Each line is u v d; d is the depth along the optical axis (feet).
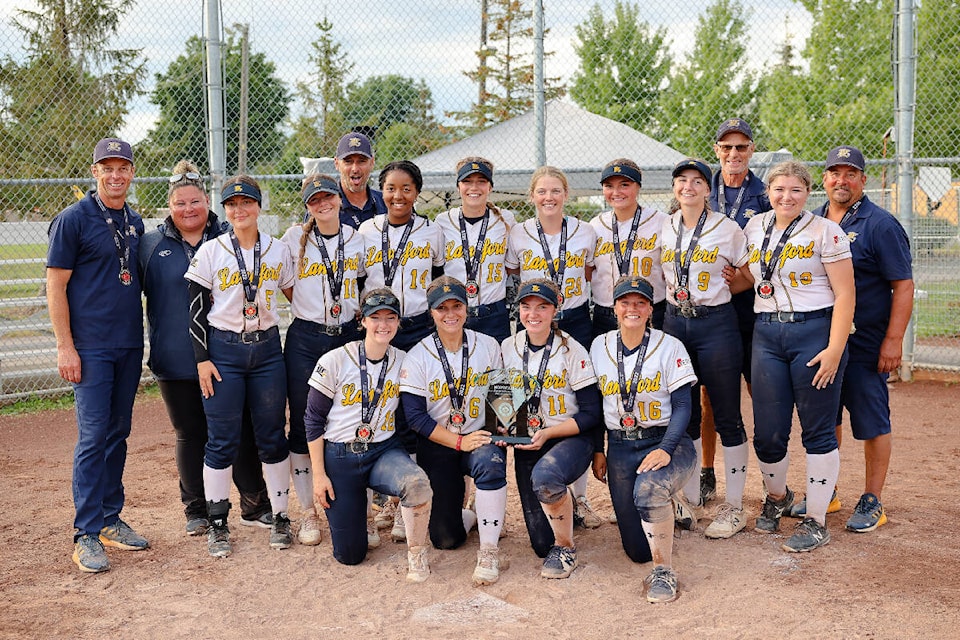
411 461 14.38
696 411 16.17
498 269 16.67
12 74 45.37
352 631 12.30
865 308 15.78
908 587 13.23
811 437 15.07
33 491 19.69
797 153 64.90
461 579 14.16
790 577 13.78
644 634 11.95
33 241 35.65
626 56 70.08
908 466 20.15
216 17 26.21
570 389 14.44
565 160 34.04
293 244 15.96
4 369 30.73
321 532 16.56
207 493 15.46
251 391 15.43
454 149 35.55
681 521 16.19
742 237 15.52
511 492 18.99
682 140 71.26
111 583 14.14
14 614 12.90
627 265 16.33
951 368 29.30
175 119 39.63
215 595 13.62
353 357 14.48
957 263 33.71
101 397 15.05
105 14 46.83
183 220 15.55
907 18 27.66
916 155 36.65
